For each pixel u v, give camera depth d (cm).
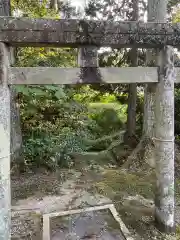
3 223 237
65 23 234
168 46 262
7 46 237
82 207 364
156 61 275
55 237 292
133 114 654
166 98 271
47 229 304
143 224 316
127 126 662
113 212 347
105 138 667
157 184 295
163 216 291
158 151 288
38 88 550
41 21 230
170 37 257
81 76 247
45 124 624
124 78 258
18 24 228
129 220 328
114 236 293
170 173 283
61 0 799
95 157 581
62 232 302
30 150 513
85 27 238
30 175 486
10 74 239
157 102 279
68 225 316
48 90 589
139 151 537
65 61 660
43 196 402
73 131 660
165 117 275
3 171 235
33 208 362
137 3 599
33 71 241
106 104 861
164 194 287
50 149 524
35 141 524
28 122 609
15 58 538
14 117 492
